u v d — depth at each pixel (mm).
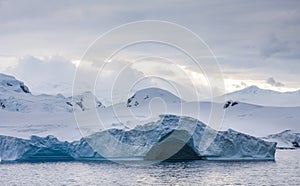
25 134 152500
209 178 99938
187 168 116812
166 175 104875
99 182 96438
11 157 136750
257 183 93500
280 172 109938
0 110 178375
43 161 140750
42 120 167875
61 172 113500
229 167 118750
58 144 140500
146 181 97000
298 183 93750
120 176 104688
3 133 153125
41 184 94875
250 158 133625
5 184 95250
